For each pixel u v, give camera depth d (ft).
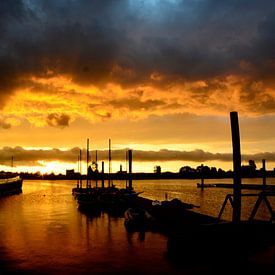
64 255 78.89
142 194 388.78
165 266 69.26
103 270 67.72
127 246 86.48
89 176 323.98
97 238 97.25
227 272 65.16
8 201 232.73
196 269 67.15
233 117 86.22
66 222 128.88
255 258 73.36
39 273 66.44
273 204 267.80
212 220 95.86
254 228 77.00
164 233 104.01
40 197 274.16
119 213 157.79
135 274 65.10
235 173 85.51
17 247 87.15
